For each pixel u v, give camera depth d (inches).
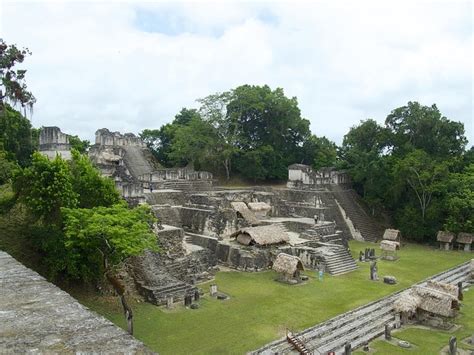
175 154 2015.3
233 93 2021.4
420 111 1780.3
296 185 1813.5
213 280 1039.6
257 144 2048.5
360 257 1307.8
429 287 870.4
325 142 2231.8
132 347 177.2
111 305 797.9
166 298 848.9
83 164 876.6
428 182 1603.1
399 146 1827.0
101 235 705.6
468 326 796.6
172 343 661.3
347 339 717.3
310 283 1034.7
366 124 1886.1
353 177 1844.2
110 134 1791.3
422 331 770.2
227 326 739.4
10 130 1416.1
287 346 673.0
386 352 673.6
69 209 710.5
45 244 745.6
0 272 306.2
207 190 1659.7
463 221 1514.5
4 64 883.4
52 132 1459.2
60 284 808.9
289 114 2034.9
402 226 1635.1
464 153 1861.5
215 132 1989.4
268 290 964.6
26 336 186.9
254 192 1667.1
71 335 188.5
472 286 1074.7
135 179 1579.7
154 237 770.2
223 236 1293.1
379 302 901.2
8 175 1121.4
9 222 821.2
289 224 1457.9
